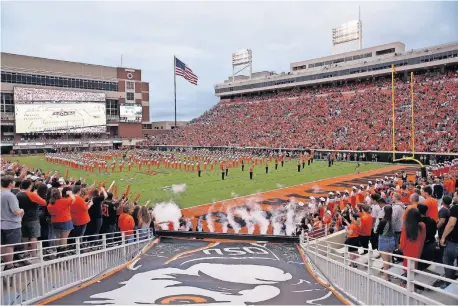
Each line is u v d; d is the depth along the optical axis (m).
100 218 10.18
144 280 8.43
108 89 88.75
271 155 52.69
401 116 54.03
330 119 61.69
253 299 7.11
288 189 28.45
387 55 70.38
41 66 78.38
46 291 6.98
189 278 8.77
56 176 12.79
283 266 10.47
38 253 6.85
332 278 9.25
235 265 10.39
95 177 36.22
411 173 36.34
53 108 77.81
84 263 8.55
